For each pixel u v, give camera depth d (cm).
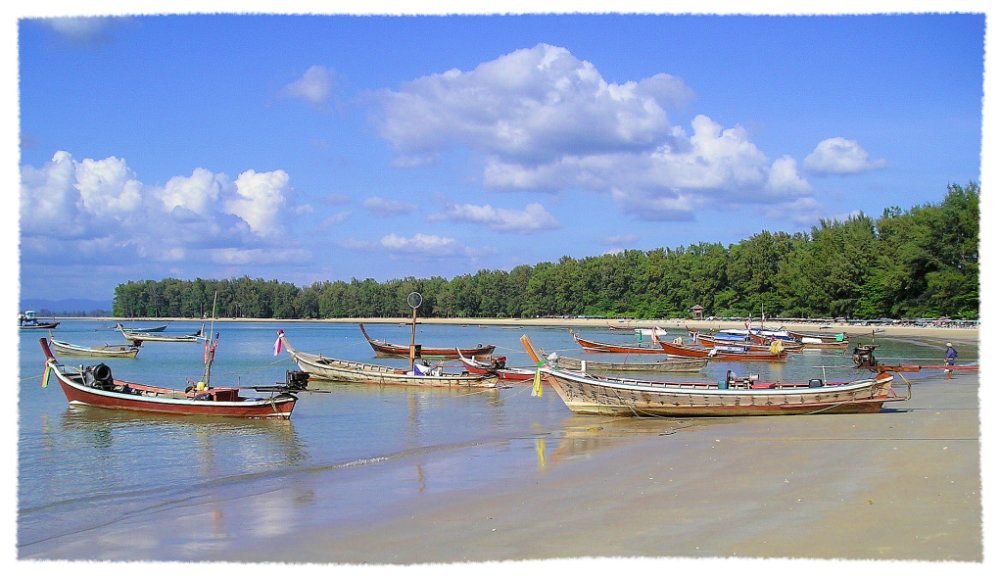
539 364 3272
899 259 11644
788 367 6003
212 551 1416
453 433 2880
